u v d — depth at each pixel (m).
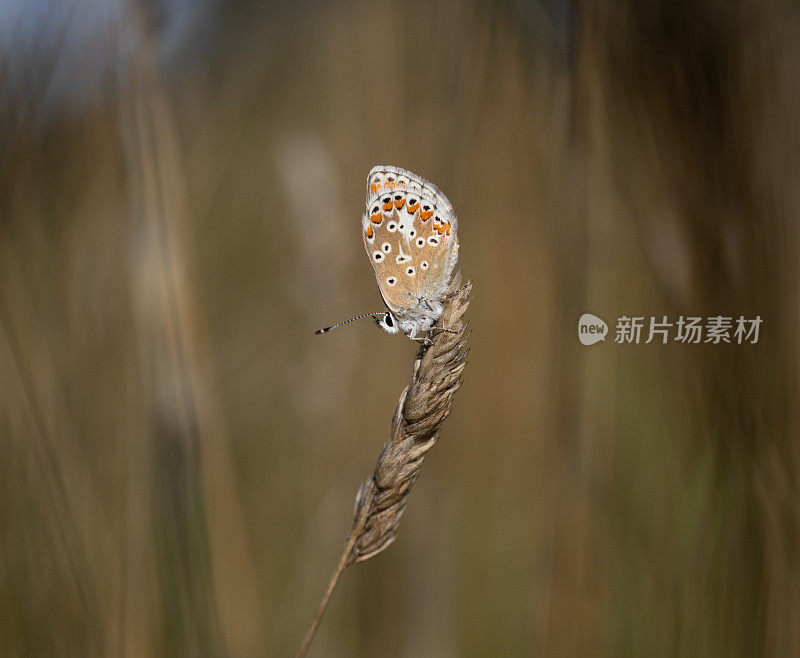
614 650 0.39
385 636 0.40
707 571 0.38
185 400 0.38
